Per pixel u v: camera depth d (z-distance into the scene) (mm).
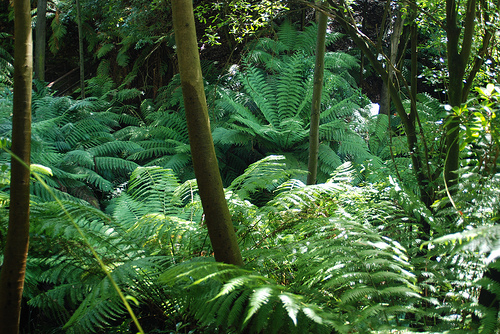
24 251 1017
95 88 7289
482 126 1263
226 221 1275
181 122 5867
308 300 1186
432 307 1232
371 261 1137
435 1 1950
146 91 7320
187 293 1330
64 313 1774
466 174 1319
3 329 1017
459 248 900
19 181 984
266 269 1515
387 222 1628
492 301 1080
